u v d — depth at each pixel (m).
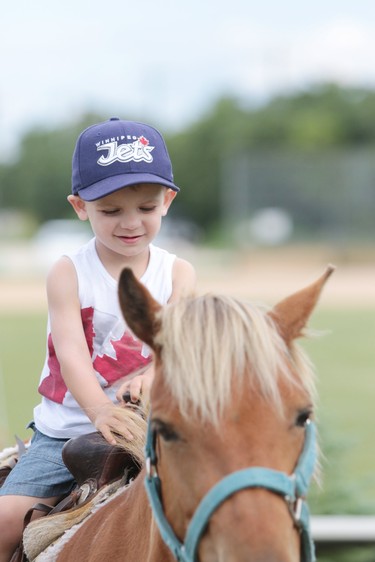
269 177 51.91
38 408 4.89
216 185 72.69
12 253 54.88
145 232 4.54
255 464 3.11
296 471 3.22
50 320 4.68
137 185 4.43
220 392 3.15
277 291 35.25
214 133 73.50
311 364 3.48
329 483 8.96
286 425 3.20
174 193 4.81
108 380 4.60
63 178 77.31
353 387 18.97
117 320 4.61
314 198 51.50
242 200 52.38
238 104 76.06
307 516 3.27
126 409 4.14
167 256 4.83
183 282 4.77
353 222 51.28
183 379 3.18
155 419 3.25
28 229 72.31
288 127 72.69
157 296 4.71
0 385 18.22
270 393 3.19
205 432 3.14
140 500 3.87
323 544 7.50
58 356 4.51
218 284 39.28
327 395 18.06
